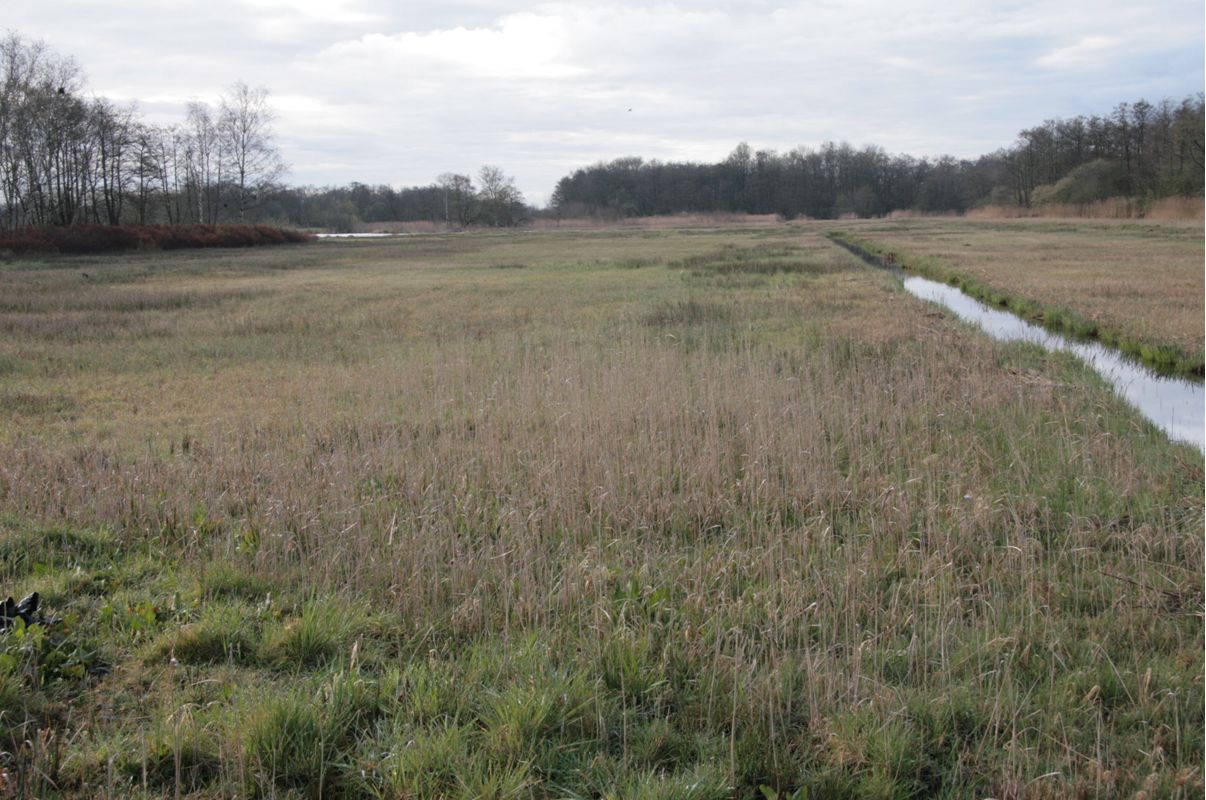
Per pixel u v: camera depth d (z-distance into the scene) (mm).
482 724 4254
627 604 5320
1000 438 9070
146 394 11820
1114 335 16000
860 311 18938
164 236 53031
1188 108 81375
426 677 4543
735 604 5328
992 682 4523
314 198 132375
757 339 15328
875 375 11742
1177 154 82812
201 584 5680
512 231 103812
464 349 14641
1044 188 98625
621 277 29297
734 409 9719
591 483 7297
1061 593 5562
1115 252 36938
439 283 28375
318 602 5277
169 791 3779
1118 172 92500
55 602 5484
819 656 4605
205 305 22094
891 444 8672
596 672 4625
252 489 7320
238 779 3785
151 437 9484
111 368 13727
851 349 13914
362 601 5434
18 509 6895
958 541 6344
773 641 4766
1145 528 6355
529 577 5531
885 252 41312
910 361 12898
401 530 6367
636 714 4324
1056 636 4961
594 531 6629
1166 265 29703
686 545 6414
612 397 9836
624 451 8141
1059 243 44688
